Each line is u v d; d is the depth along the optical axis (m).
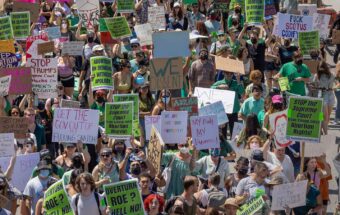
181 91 25.62
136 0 37.22
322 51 31.73
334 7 45.41
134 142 20.05
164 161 18.59
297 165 20.19
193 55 28.94
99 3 35.00
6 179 17.41
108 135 19.72
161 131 19.98
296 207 17.91
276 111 21.02
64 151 19.53
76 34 31.44
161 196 17.72
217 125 19.38
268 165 18.47
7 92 22.25
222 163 18.69
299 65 25.50
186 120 19.89
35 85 22.97
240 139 20.92
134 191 15.99
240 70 24.91
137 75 25.19
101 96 22.62
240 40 29.11
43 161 17.17
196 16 34.53
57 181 16.47
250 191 17.05
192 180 16.41
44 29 30.91
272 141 19.72
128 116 19.66
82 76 26.73
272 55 29.23
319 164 19.11
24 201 17.28
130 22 34.28
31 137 20.12
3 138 18.75
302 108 18.59
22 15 29.45
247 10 30.36
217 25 31.34
